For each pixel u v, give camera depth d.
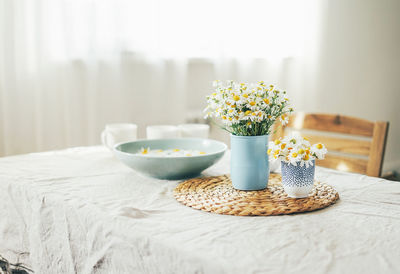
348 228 0.70
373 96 3.35
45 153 1.36
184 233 0.67
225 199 0.85
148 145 1.20
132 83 2.34
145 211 0.78
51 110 2.03
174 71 2.49
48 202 0.88
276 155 0.85
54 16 1.98
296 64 3.11
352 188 0.97
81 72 2.11
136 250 0.67
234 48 2.76
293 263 0.56
